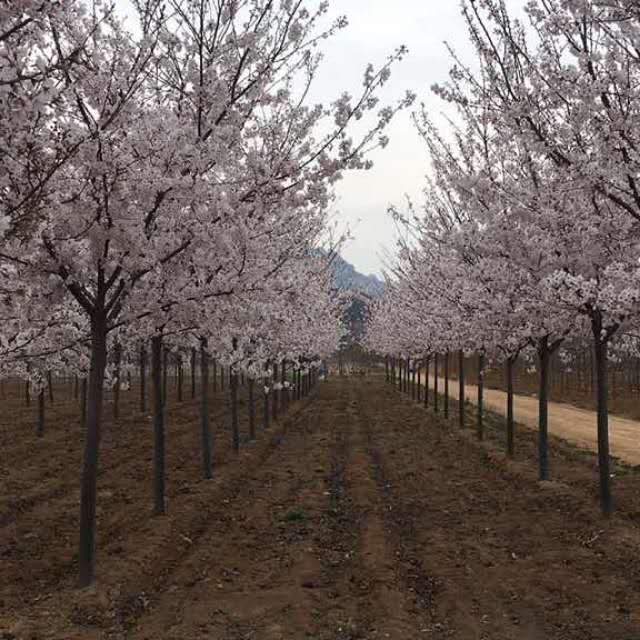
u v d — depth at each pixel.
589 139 7.14
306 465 14.57
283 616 6.25
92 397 6.96
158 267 6.82
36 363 9.81
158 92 7.02
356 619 6.24
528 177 9.51
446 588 7.07
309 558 8.03
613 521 8.86
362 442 18.14
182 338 11.09
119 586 6.84
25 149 5.00
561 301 8.56
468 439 17.58
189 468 13.62
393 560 7.93
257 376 14.04
